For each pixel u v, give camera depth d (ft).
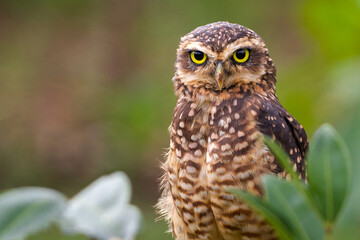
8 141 83.46
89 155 80.33
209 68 24.45
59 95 89.45
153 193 73.10
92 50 93.40
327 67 24.22
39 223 12.35
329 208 11.57
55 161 81.51
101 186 15.78
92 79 90.53
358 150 14.51
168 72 85.92
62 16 98.22
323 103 21.62
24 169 80.94
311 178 11.71
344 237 14.06
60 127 84.79
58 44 96.27
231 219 22.94
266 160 22.30
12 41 97.09
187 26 88.07
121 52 91.20
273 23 84.23
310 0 24.26
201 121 23.71
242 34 24.88
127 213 15.25
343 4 23.68
